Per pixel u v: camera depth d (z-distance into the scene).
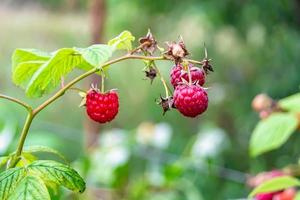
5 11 10.19
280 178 2.54
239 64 8.10
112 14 8.05
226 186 6.70
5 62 9.86
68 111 9.29
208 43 7.99
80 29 9.90
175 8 7.78
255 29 7.45
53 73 1.87
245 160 7.90
